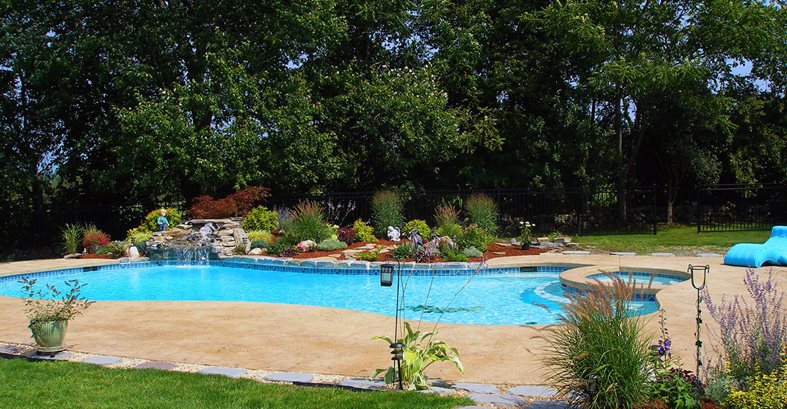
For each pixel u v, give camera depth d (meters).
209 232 18.91
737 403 4.36
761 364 4.62
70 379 6.28
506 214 24.89
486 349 7.23
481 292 12.98
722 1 20.31
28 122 22.70
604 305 4.89
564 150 24.09
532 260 15.45
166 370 6.62
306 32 21.64
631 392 4.62
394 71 23.00
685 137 24.25
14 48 20.42
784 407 4.15
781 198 25.11
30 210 23.17
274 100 21.27
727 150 24.81
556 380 5.08
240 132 20.28
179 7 22.05
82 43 20.16
